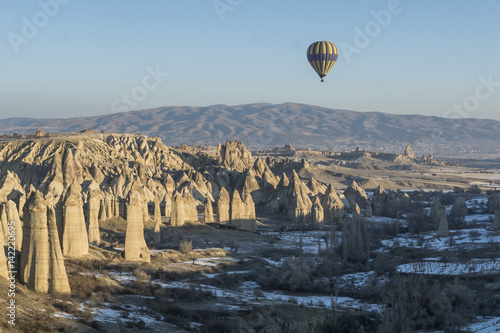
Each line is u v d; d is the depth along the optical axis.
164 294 79.75
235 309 78.19
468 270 111.75
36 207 65.81
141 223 96.88
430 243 147.50
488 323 81.88
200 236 140.38
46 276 66.44
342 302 92.94
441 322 82.69
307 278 102.12
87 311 65.12
